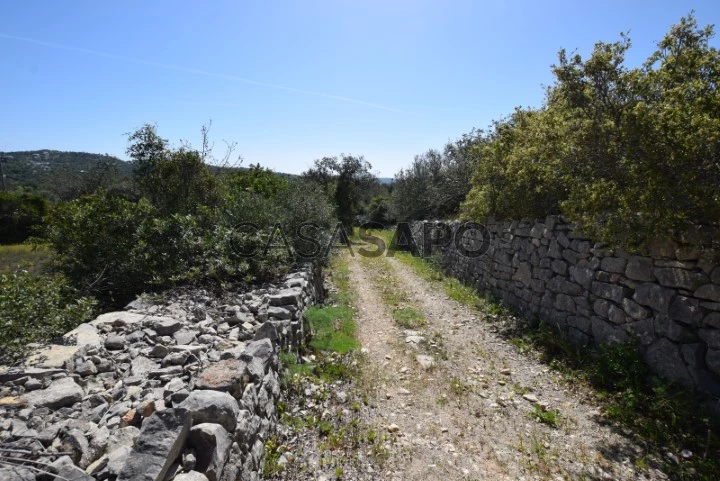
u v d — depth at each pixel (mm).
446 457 2961
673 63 3740
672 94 3139
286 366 3750
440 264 11633
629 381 3818
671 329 3639
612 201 3895
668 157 3055
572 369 4453
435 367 4609
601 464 2889
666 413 3352
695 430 3143
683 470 2773
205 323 3971
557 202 6008
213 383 2346
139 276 5723
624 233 3863
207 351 3285
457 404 3764
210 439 1894
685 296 3529
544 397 3920
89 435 1950
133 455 1662
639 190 3477
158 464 1625
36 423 2004
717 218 3082
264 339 3305
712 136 2773
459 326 6238
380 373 4402
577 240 5188
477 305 7398
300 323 4762
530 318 6207
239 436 2195
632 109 3389
